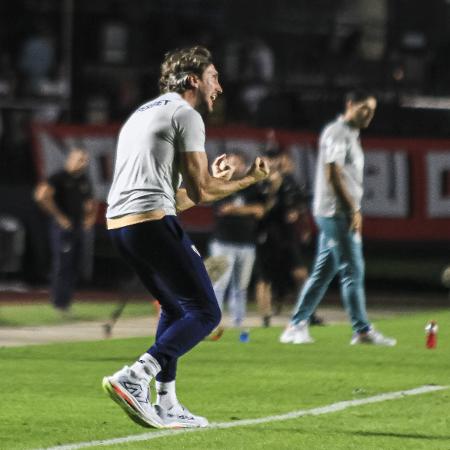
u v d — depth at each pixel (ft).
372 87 177.06
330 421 70.64
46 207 141.38
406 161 175.52
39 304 155.63
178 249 62.39
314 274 110.42
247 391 82.58
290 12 177.78
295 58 177.78
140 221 62.18
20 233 168.86
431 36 179.73
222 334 121.39
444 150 176.86
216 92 65.21
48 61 176.35
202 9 176.55
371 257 175.42
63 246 142.41
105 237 168.76
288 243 139.13
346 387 84.89
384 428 68.39
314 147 171.12
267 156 138.31
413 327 131.54
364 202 174.50
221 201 129.39
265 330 127.44
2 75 173.78
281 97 173.78
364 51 179.11
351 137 104.94
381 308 159.22
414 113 176.86
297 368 94.84
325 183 105.91
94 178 167.94
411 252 175.73
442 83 178.81
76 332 124.77
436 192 176.35
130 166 62.85
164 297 64.49
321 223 107.55
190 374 90.94
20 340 116.06
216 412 73.51
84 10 171.63
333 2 178.91
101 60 172.55
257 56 176.65
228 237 128.98
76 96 171.53
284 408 75.31
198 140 62.59
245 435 65.41
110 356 102.37
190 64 64.39
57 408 74.59
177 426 64.18
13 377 88.69
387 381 88.07
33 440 63.57
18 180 168.76
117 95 173.17
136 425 68.39
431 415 73.15
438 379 89.40
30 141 169.68
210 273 118.93
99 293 168.45
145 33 174.29
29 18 177.27
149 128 62.54
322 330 126.72
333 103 174.60
